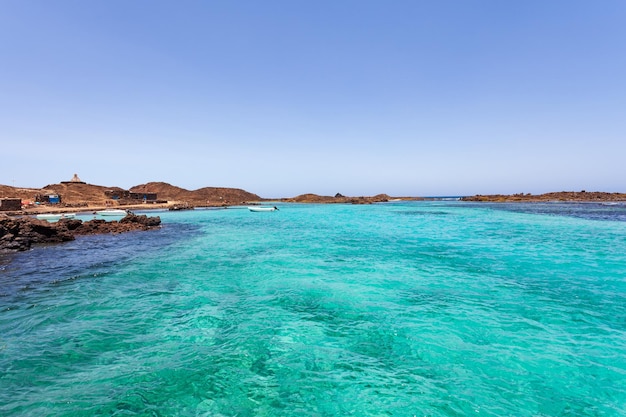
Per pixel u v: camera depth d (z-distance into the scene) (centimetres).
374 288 1105
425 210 6300
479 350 670
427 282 1170
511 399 514
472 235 2447
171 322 821
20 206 5703
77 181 10862
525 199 10019
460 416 476
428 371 596
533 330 759
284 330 772
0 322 813
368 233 2733
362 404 505
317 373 591
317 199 13000
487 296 1003
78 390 529
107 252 1864
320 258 1633
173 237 2580
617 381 558
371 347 689
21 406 488
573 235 2347
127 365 609
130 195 9344
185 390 535
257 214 6028
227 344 700
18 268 1439
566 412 484
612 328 764
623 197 9444
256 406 500
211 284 1172
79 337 727
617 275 1226
